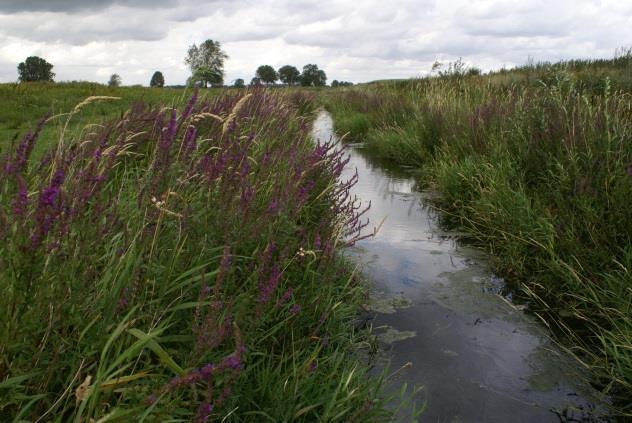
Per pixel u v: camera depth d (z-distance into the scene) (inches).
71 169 87.1
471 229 201.9
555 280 146.9
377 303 139.7
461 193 238.4
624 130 173.9
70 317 68.6
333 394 84.8
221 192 100.6
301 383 86.5
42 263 65.4
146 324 79.3
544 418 93.9
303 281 112.5
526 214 171.3
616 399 99.5
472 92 428.8
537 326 127.8
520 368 109.8
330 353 107.0
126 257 83.2
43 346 64.8
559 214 165.6
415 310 135.8
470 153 269.3
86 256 72.2
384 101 551.8
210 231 99.2
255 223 105.0
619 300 121.8
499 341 120.6
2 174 77.4
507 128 250.4
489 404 97.6
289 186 123.0
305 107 631.8
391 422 90.7
